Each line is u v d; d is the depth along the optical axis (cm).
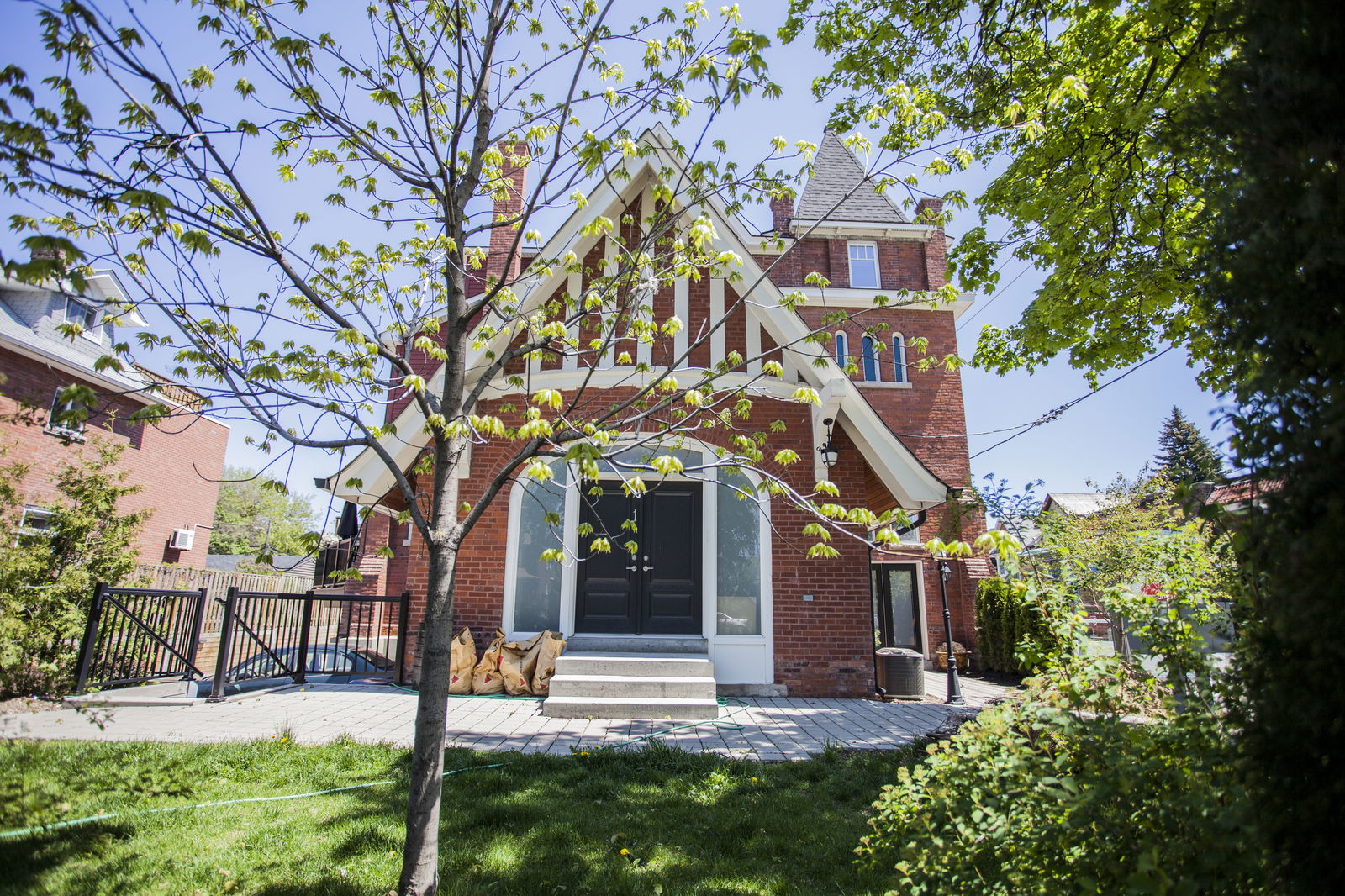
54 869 357
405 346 477
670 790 531
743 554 1031
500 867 383
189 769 526
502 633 989
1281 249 208
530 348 400
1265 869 188
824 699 971
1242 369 227
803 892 364
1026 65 755
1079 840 228
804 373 1011
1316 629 184
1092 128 721
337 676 1058
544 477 311
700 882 373
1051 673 313
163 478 2211
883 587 1363
